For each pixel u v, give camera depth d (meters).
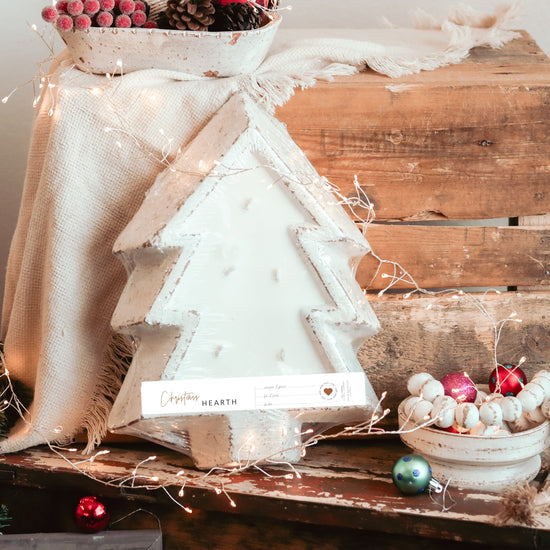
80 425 1.67
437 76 1.65
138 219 1.59
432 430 1.57
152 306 1.56
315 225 1.57
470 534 1.54
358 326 1.58
